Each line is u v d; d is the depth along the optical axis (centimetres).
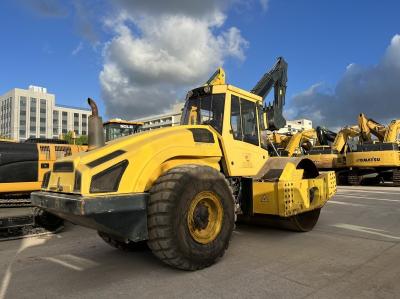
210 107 582
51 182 468
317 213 727
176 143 479
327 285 402
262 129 664
